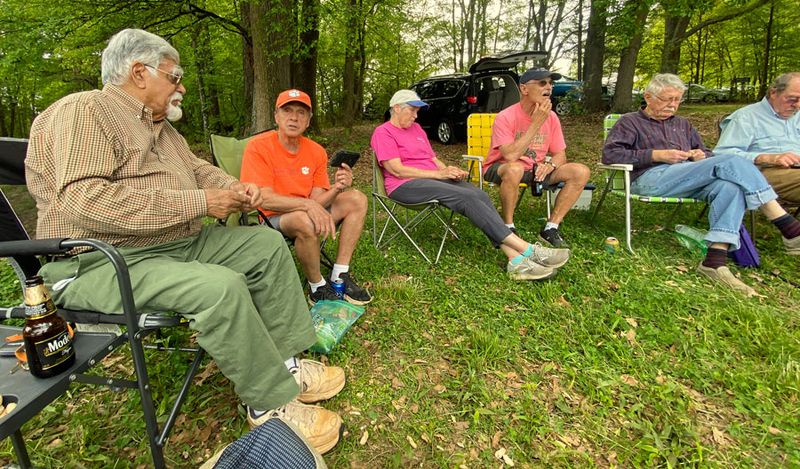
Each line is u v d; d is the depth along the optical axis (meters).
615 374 1.84
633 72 9.84
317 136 9.38
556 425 1.58
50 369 1.04
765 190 2.54
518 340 2.08
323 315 2.10
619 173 3.38
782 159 2.82
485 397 1.70
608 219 3.82
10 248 1.06
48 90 12.28
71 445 1.54
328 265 2.71
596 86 11.02
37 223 1.42
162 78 1.55
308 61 9.15
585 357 1.95
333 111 15.66
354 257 3.10
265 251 1.58
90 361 1.13
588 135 8.65
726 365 1.86
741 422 1.58
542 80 3.11
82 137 1.30
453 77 9.12
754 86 14.87
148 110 1.55
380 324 2.26
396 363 1.96
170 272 1.31
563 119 10.73
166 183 1.55
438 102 9.32
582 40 17.23
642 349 2.00
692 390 1.76
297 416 1.47
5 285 2.87
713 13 11.04
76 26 6.86
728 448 1.47
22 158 1.53
